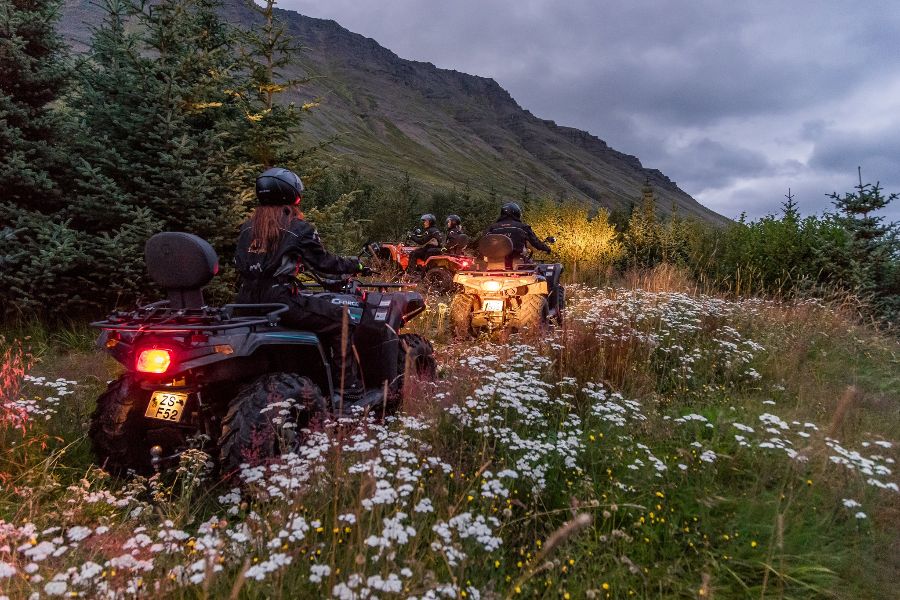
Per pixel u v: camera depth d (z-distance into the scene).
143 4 7.38
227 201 6.94
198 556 2.11
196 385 3.01
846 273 10.00
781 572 2.31
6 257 5.68
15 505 2.71
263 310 3.49
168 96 6.68
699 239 14.54
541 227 16.39
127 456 3.17
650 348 5.20
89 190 6.50
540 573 2.31
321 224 8.38
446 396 3.62
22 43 6.54
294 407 3.11
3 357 5.09
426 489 2.76
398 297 4.42
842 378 5.86
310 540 2.24
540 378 4.55
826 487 3.16
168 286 3.11
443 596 1.91
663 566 2.50
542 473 2.83
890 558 2.60
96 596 1.83
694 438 3.76
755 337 6.82
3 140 6.23
